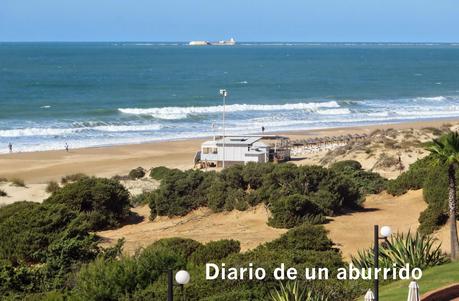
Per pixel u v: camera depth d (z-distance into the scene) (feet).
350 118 514.68
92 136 415.85
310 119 506.48
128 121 479.00
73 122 468.75
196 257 120.88
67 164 328.49
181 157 347.36
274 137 346.54
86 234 145.48
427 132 340.18
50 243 135.64
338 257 108.68
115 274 91.66
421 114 540.93
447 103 634.84
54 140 399.65
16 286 108.58
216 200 184.65
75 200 186.60
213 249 121.49
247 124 470.80
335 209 176.86
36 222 141.38
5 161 335.67
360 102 631.15
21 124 456.86
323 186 182.70
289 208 166.40
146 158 344.28
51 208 149.59
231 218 177.88
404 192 198.49
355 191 183.93
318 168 187.11
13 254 135.33
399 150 292.20
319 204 173.47
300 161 321.32
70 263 121.60
